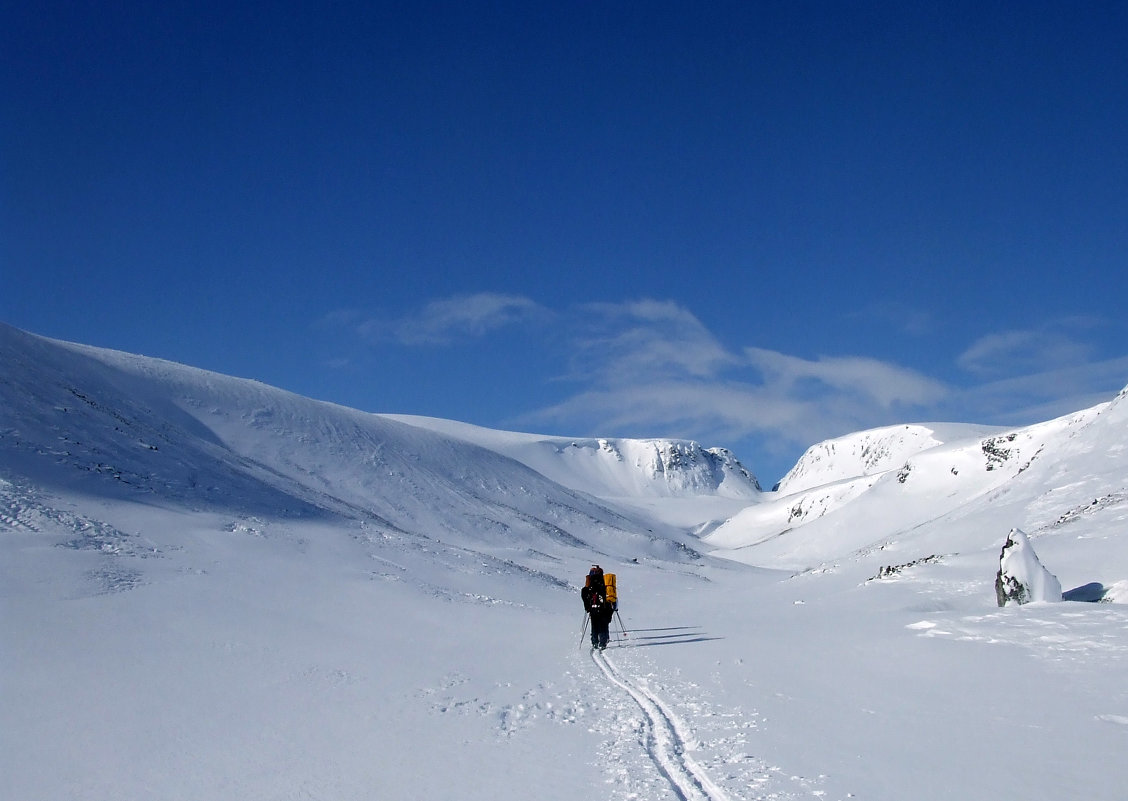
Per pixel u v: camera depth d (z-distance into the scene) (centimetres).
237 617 1594
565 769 695
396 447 8525
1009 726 787
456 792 636
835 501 13112
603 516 10319
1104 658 1084
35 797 638
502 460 10881
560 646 1564
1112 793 588
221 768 716
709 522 16300
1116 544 2416
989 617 1531
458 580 2881
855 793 597
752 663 1250
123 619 1430
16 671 1055
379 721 900
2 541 1920
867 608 2255
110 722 870
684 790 622
